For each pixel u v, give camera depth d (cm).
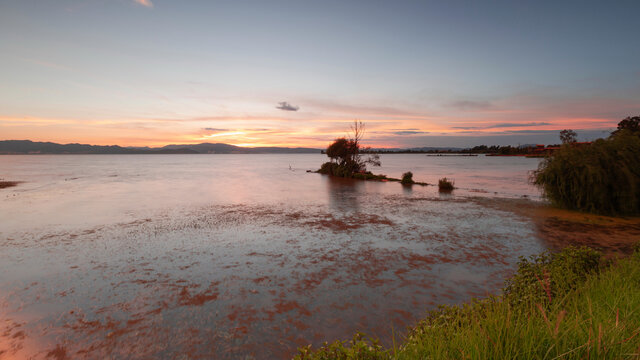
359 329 472
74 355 416
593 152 1424
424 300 564
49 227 1189
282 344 437
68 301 570
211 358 407
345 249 885
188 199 1980
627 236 984
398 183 3061
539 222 1217
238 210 1561
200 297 584
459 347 236
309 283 646
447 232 1076
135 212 1514
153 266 753
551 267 483
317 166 7788
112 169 6138
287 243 952
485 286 624
